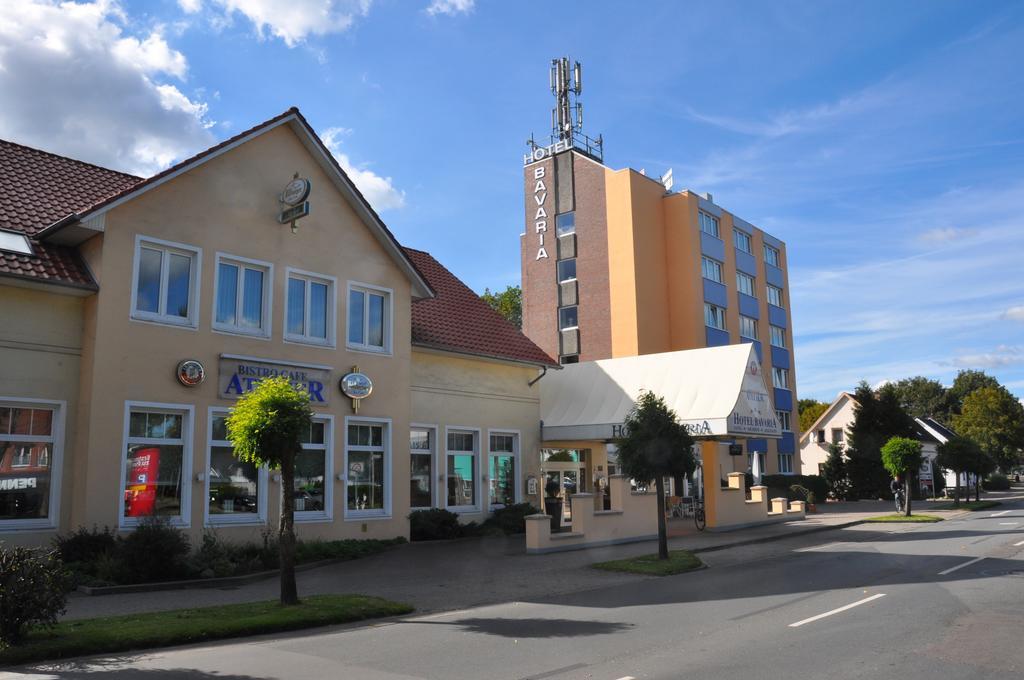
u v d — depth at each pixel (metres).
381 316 21.61
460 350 24.06
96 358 15.59
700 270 47.00
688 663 8.09
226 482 17.59
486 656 8.62
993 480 74.94
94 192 18.81
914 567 16.16
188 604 12.21
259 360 18.28
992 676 7.46
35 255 15.69
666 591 13.72
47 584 8.89
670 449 17.61
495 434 25.58
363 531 20.12
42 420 15.49
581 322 45.88
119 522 15.52
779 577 15.22
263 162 19.09
